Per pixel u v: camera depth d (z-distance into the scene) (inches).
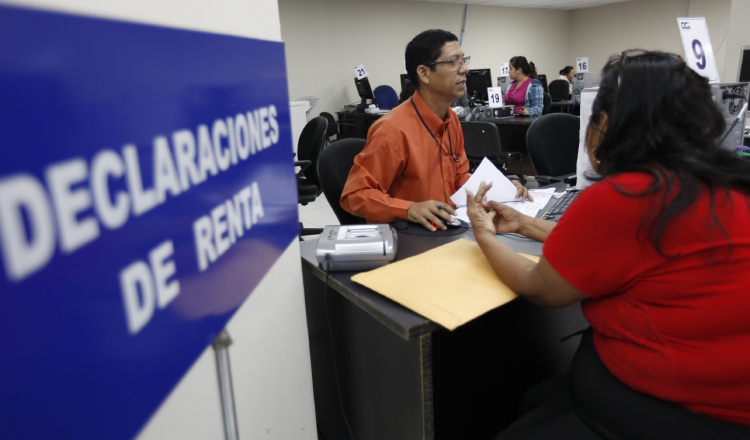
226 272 20.0
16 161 9.3
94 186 11.7
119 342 12.9
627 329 29.6
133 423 13.6
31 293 9.9
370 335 39.3
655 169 27.2
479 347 57.2
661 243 26.7
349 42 312.0
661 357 28.3
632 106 28.4
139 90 13.7
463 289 35.0
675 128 27.8
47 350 10.4
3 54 8.9
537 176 97.9
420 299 33.7
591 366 33.2
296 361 39.4
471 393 58.2
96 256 11.9
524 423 36.5
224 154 19.9
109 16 12.2
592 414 32.5
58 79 10.4
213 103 18.8
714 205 26.3
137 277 13.7
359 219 70.6
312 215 171.8
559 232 29.9
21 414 9.9
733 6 124.6
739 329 26.4
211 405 31.7
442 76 58.7
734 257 26.1
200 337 17.7
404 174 62.0
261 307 35.4
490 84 218.5
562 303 31.1
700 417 28.0
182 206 16.3
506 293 34.3
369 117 267.1
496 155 141.6
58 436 10.9
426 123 62.1
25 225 9.6
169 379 15.5
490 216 43.0
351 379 44.4
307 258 43.4
